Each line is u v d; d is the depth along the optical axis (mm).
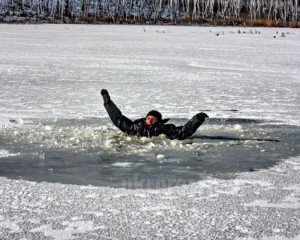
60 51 31391
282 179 6215
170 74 19734
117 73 19766
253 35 59219
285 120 10508
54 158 7156
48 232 4461
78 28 71062
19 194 5531
